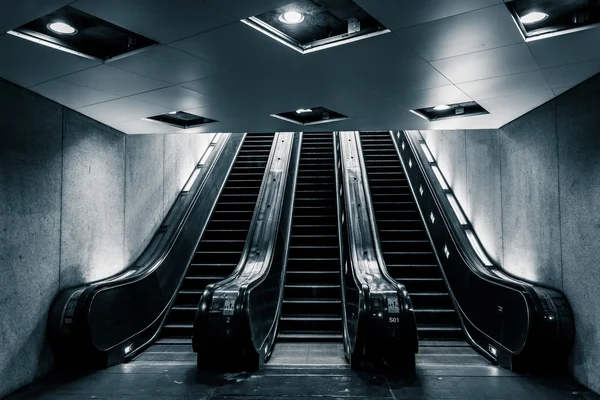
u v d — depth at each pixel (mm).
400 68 4398
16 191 4770
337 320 7012
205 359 5527
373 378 5098
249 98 5355
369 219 8359
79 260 5910
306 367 5523
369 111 5961
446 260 7867
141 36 3805
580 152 4895
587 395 4570
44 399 4508
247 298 5539
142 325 6484
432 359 5914
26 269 4918
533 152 5918
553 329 5016
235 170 11805
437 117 6508
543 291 5285
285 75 4574
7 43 3742
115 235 6867
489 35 3645
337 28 3699
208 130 7070
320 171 11688
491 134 7332
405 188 10555
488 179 7480
